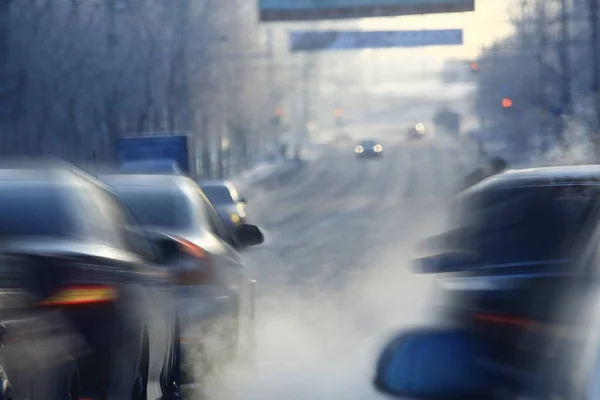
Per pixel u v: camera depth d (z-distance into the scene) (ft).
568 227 43.75
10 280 33.45
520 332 33.53
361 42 362.12
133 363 43.34
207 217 66.54
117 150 233.35
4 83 334.65
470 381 30.86
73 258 37.60
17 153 335.26
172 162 201.67
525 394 31.30
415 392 30.35
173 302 55.88
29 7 341.41
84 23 358.64
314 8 290.15
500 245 43.21
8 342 30.99
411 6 288.10
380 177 420.77
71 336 36.24
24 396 31.83
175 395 55.06
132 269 44.32
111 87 364.79
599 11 351.87
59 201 41.81
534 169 50.29
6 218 40.75
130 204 62.59
